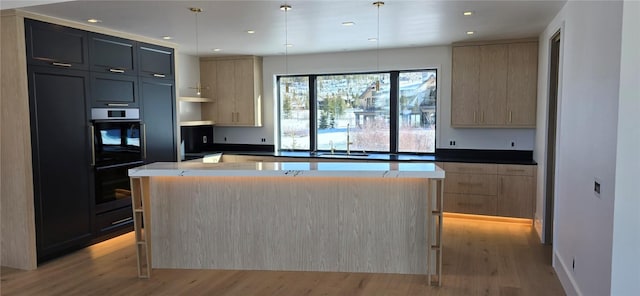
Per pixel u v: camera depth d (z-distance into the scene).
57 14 4.14
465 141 6.32
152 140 5.54
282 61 7.18
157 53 5.59
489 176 5.71
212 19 4.43
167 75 5.76
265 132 7.41
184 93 6.95
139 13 4.14
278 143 7.44
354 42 5.90
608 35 2.62
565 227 3.66
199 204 4.06
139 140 5.32
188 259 4.12
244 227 4.02
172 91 5.86
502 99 5.79
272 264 4.02
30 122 4.06
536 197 5.44
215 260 4.09
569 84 3.65
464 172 5.83
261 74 7.29
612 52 2.54
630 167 2.41
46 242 4.27
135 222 3.85
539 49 5.46
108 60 4.88
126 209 5.22
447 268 4.05
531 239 5.00
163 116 5.71
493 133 6.18
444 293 3.49
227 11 4.11
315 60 6.98
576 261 3.29
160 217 4.11
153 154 5.56
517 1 3.83
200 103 7.39
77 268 4.15
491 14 4.30
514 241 4.92
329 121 7.15
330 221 3.90
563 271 3.67
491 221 5.82
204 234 4.08
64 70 4.37
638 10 2.36
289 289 3.60
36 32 4.09
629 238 2.44
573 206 3.41
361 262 3.90
